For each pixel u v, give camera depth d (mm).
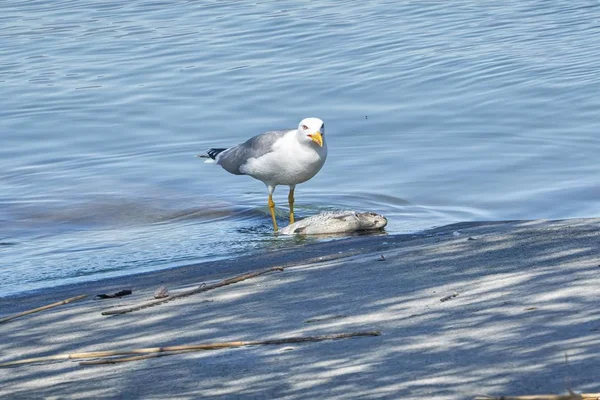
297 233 13641
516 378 6230
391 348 7105
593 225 11352
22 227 14938
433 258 10141
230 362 7164
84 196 16531
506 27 27719
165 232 14367
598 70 22000
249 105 22172
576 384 6031
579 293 8078
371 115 20578
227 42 28047
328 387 6434
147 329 8445
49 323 9078
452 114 20109
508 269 9289
